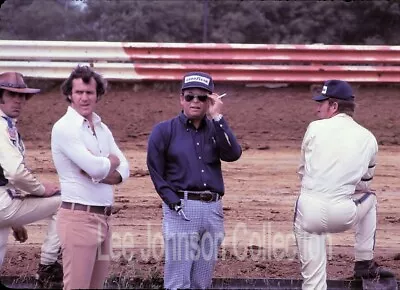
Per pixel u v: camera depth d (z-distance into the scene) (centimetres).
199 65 2967
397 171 2358
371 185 2212
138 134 2706
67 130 1088
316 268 1312
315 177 1298
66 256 1109
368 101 2964
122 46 2961
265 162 2436
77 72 1110
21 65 2941
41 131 2717
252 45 2975
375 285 1390
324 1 4450
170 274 1248
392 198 2088
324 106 1343
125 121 2798
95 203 1110
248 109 2898
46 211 1373
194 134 1245
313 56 2984
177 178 1238
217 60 2986
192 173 1232
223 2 4403
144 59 2980
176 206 1219
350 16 4378
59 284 1397
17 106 1330
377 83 3041
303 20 4394
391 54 2984
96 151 1117
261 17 4344
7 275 1455
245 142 2653
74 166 1105
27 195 1368
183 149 1234
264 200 2038
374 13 4356
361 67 2973
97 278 1160
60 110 2856
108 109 2869
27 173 1313
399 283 1420
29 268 1503
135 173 2272
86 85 1102
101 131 1142
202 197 1235
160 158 1237
